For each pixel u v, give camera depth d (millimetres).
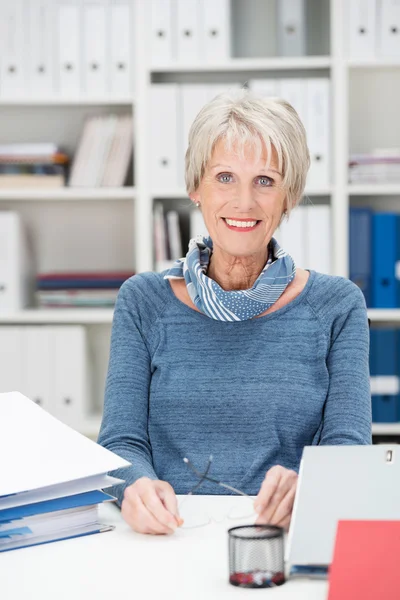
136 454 1450
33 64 3271
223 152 1506
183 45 3236
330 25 3369
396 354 3230
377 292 3230
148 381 1567
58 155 3322
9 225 3316
